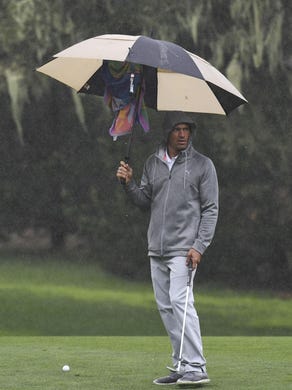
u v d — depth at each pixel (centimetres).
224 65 5734
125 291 5650
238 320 5625
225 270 5766
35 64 5556
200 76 1938
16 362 2445
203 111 1986
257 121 5738
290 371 2255
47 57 5572
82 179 5762
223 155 5722
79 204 5750
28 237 5728
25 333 5409
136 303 5600
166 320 2081
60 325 5481
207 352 2730
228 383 2036
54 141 5778
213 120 5719
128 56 1920
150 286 5669
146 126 2136
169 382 2012
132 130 2120
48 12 5569
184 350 2006
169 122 2045
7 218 5738
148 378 2122
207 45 5709
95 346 2930
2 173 5772
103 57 1928
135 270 5688
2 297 5572
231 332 5531
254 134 5731
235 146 5712
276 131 5753
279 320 5606
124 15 5694
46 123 5772
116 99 2144
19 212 5747
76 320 5516
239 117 5731
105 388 1956
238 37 5653
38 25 5553
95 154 5759
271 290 5759
